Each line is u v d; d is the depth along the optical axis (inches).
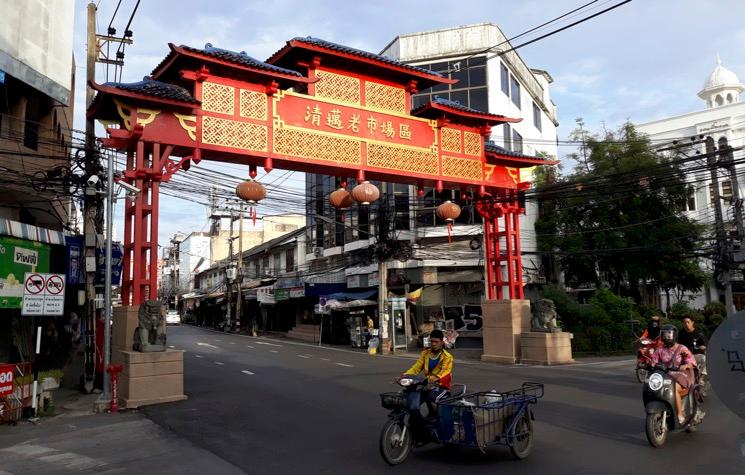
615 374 598.9
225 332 1681.8
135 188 459.5
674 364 315.0
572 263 1069.1
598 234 982.4
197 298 2288.4
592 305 935.7
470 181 643.5
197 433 340.8
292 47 515.5
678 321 949.2
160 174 473.4
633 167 951.6
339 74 555.5
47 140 585.6
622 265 1014.4
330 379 566.6
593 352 894.4
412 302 1050.7
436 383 283.7
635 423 344.5
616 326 911.7
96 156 552.1
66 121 708.7
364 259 1113.4
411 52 1128.2
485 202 726.5
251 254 1945.1
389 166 576.7
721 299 1262.3
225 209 1234.6
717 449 280.4
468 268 1049.5
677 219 986.7
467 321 1047.0
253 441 316.2
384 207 1000.9
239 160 516.1
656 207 988.6
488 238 776.9
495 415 265.1
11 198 575.5
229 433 338.0
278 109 520.7
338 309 1157.1
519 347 745.6
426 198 1015.0
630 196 970.1
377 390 490.0
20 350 583.8
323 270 1402.6
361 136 562.3
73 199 625.3
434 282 1055.6
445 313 1071.6
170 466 271.6
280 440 316.2
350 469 257.6
